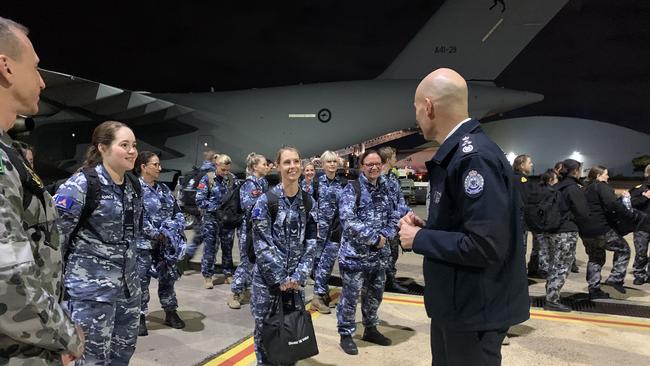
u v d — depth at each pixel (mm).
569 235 4848
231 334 4043
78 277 2291
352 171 10016
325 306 4809
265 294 2709
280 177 2770
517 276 1716
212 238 5660
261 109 12961
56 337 1202
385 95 12977
